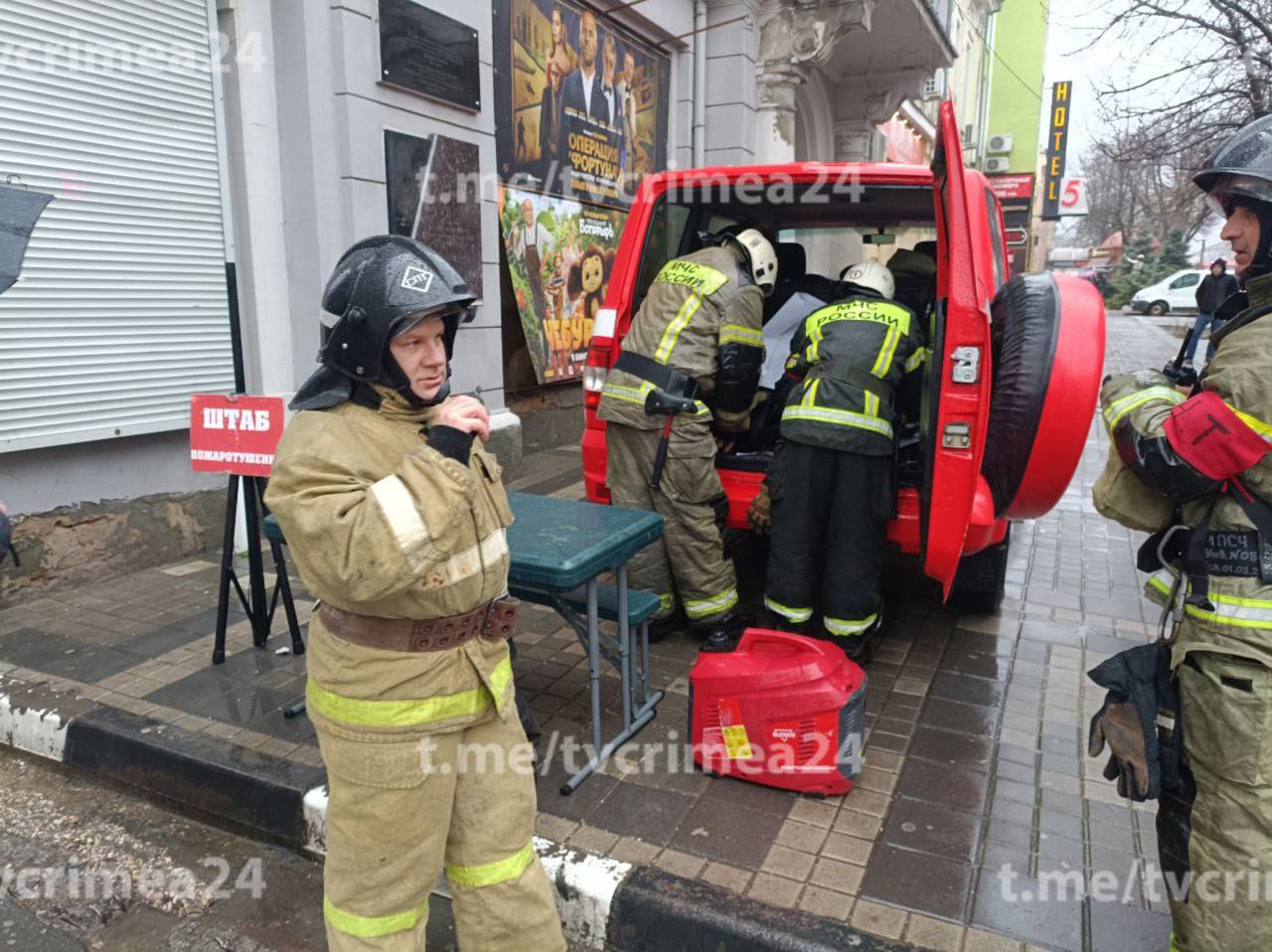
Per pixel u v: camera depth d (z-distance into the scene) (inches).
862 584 136.7
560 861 97.2
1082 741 125.7
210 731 125.6
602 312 162.6
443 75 235.5
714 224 192.2
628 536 114.6
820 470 133.7
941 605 179.8
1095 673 77.9
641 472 146.9
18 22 161.8
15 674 144.2
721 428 153.6
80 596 179.8
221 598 146.9
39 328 171.6
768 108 398.9
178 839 114.5
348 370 65.0
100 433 183.9
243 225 206.7
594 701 114.7
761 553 204.2
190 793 119.3
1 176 162.4
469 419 64.8
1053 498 121.6
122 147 181.3
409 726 67.3
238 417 141.9
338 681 67.6
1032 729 129.0
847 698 107.4
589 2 316.5
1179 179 593.9
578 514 124.0
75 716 130.0
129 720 128.3
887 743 124.7
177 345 197.3
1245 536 69.6
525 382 323.3
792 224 206.8
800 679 108.3
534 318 299.1
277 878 106.8
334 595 62.9
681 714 131.6
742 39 378.6
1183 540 73.9
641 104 360.8
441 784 69.9
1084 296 120.4
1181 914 74.5
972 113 967.0
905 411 153.8
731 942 87.9
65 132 171.2
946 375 117.1
